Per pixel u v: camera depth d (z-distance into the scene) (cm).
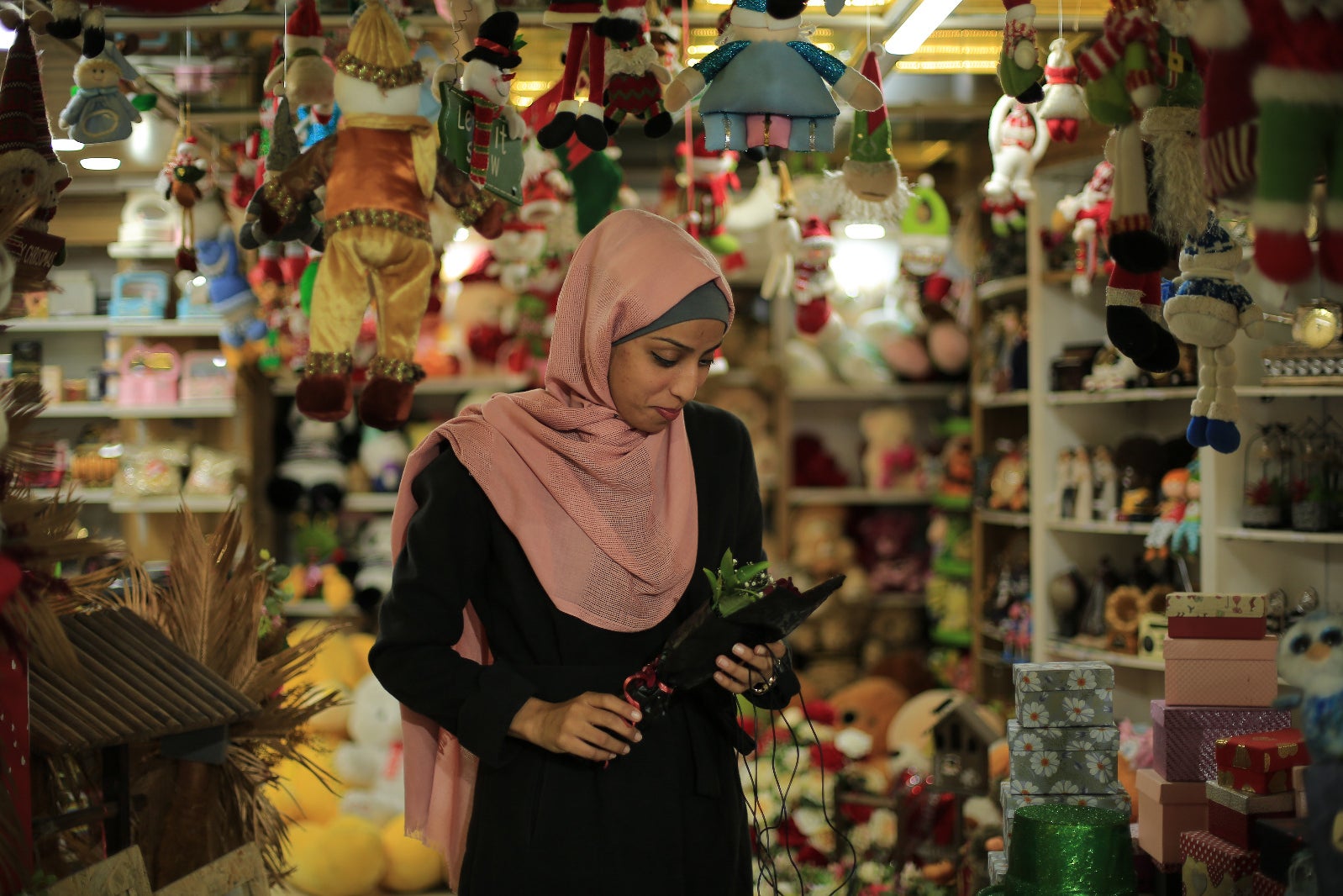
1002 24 286
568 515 157
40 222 178
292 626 435
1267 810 185
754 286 607
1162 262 177
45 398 166
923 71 326
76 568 334
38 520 165
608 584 156
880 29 286
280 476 530
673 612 161
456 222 289
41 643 166
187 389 515
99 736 166
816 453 603
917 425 617
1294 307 274
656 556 157
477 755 150
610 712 145
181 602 209
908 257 396
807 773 329
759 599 143
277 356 479
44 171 177
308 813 385
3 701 150
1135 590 386
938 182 506
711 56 189
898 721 427
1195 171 172
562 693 155
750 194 482
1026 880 185
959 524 543
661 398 154
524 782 156
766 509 599
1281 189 132
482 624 166
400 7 221
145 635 195
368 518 561
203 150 371
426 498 162
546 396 163
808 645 576
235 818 201
